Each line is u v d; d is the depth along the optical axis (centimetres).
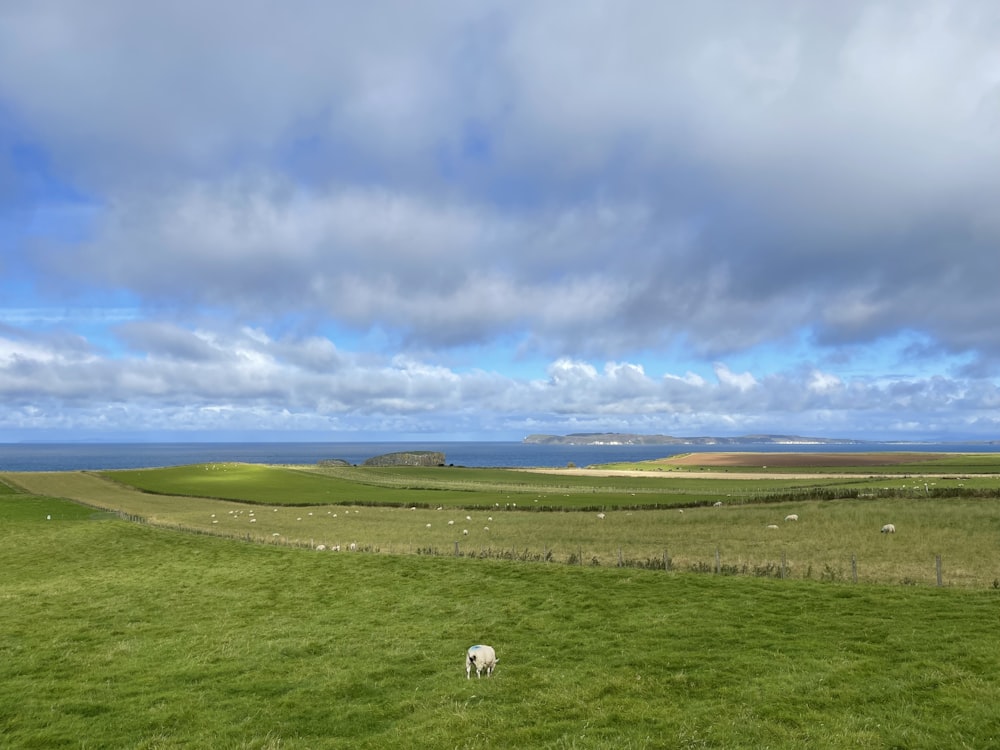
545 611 2673
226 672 2012
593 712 1549
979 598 2505
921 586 2795
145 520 6988
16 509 7944
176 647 2331
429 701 1686
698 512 6256
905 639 2009
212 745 1452
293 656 2177
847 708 1515
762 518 5562
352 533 5897
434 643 2275
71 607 3098
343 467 16588
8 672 2069
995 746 1283
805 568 3556
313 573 3766
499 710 1591
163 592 3403
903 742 1323
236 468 14688
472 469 16500
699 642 2117
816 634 2133
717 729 1416
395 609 2858
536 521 6216
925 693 1573
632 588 2992
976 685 1594
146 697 1789
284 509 8156
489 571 3578
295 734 1507
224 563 4234
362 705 1683
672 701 1606
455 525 6172
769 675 1755
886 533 4478
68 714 1677
